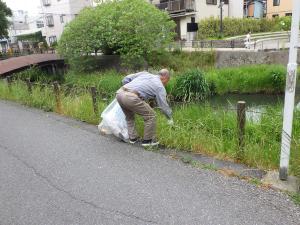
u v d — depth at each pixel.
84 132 5.53
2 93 9.84
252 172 3.65
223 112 5.69
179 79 13.48
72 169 4.04
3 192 3.54
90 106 6.50
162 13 17.39
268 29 30.12
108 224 2.87
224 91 14.73
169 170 3.84
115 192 3.40
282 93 14.31
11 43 48.03
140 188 3.46
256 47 20.36
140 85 4.36
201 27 27.00
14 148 4.97
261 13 35.91
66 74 19.97
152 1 30.20
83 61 18.59
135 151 4.50
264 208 2.95
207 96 13.84
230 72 15.50
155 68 17.62
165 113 4.61
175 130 4.79
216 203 3.08
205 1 28.14
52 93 8.02
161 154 4.35
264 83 14.52
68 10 35.69
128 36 16.70
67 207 3.17
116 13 17.06
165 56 18.92
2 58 27.62
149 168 3.93
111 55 18.97
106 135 5.28
